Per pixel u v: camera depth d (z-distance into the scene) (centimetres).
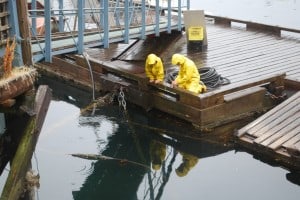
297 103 1039
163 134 1073
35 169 916
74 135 1084
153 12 1742
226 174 905
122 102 1187
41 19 1466
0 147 906
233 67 1284
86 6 1523
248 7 2731
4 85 751
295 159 878
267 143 920
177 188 868
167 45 1491
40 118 893
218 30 1734
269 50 1454
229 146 995
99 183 883
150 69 1116
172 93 1098
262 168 918
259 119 1007
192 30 1452
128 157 988
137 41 1516
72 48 1090
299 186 859
